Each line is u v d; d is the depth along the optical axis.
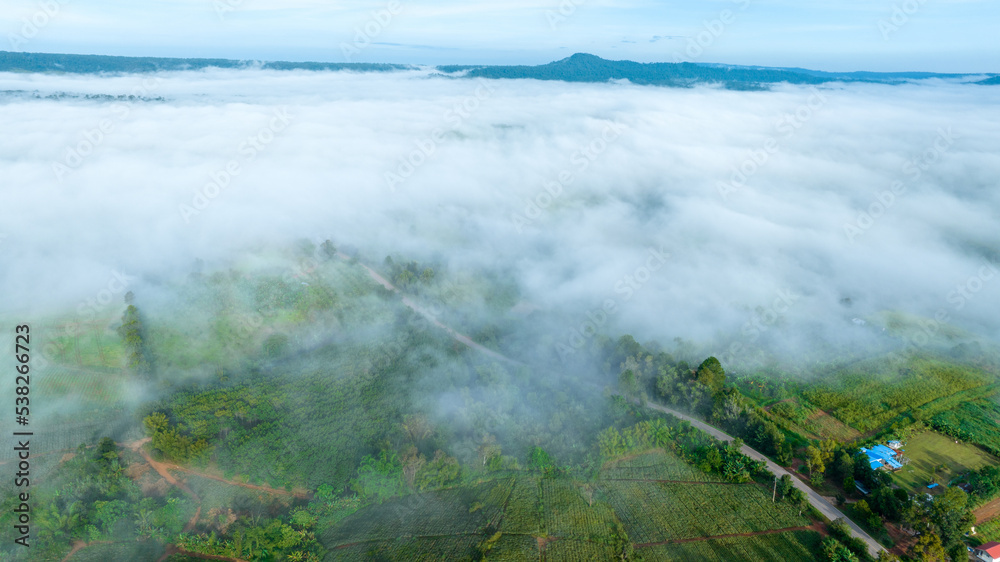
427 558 82.19
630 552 82.00
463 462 100.31
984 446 104.75
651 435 106.12
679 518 89.56
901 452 103.06
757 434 105.25
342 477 98.75
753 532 86.38
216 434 107.50
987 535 84.00
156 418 105.38
